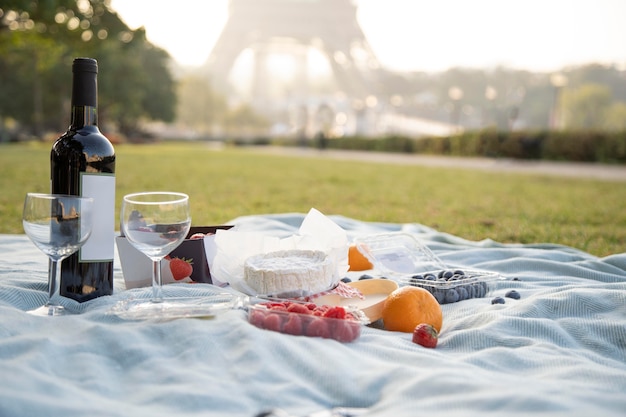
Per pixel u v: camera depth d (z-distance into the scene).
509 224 5.85
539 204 8.13
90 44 14.80
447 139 25.25
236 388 1.26
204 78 56.78
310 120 46.59
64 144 1.81
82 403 1.14
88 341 1.43
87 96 1.83
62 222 1.63
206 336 1.46
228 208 6.67
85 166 1.80
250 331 1.47
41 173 10.32
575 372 1.41
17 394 1.10
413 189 10.07
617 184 12.02
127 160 15.93
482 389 1.22
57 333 1.49
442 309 2.11
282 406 1.22
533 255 2.96
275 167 15.45
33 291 1.86
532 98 56.44
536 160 20.58
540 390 1.25
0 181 8.83
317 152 28.86
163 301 1.78
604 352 1.71
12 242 3.12
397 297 1.86
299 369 1.37
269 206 7.09
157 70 39.66
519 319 1.76
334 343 1.52
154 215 1.64
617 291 1.98
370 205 7.61
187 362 1.38
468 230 5.39
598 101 53.28
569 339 1.73
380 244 2.64
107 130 39.22
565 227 5.84
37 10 12.00
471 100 57.91
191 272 2.07
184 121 57.31
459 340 1.69
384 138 29.19
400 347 1.60
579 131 19.72
